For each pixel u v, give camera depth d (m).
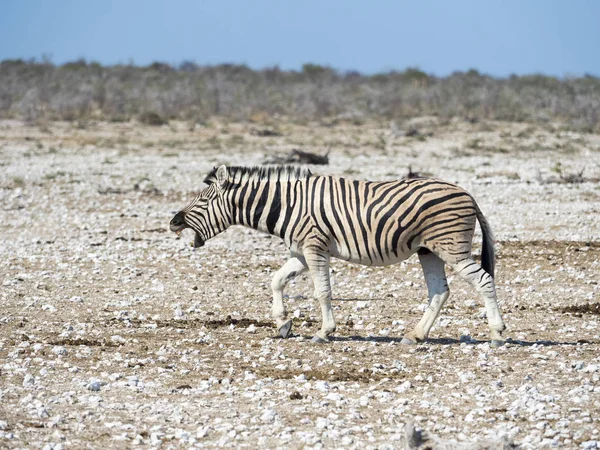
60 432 24.64
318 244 34.94
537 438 24.27
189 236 62.66
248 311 41.78
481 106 166.75
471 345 34.75
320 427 25.38
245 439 24.62
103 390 28.95
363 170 95.12
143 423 25.92
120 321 39.38
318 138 128.88
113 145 119.31
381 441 24.33
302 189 35.16
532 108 170.25
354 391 29.14
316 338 35.69
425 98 185.88
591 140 122.81
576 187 81.50
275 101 185.88
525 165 98.88
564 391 28.81
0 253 56.53
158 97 178.62
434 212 33.56
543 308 42.16
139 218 69.56
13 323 38.69
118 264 53.12
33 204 76.06
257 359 33.16
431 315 35.28
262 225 35.81
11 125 143.25
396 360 32.62
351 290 46.94
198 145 120.56
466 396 28.44
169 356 33.38
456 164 100.88
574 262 52.75
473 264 33.97
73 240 60.94
